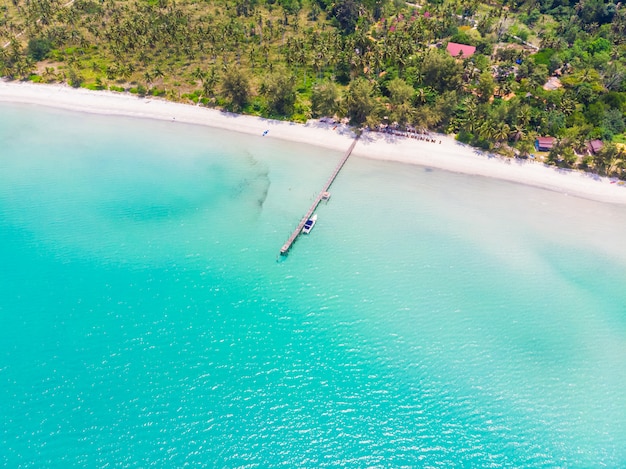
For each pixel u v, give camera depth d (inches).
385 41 5920.3
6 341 2908.5
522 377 2874.0
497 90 5383.9
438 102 4948.3
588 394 2797.7
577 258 3727.9
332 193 4249.5
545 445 2556.6
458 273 3528.5
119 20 6860.2
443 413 2682.1
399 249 3700.8
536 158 4758.9
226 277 3410.4
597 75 5590.6
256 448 2484.0
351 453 2490.2
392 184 4392.2
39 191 4114.2
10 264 3417.8
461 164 4670.3
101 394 2664.9
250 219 3919.8
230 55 6333.7
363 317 3181.6
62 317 3073.3
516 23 7367.1
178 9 6973.4
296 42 5880.9
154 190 4190.5
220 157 4665.4
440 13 6899.6
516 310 3277.6
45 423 2522.1
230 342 2987.2
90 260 3474.4
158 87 5689.0
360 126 5128.0
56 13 7042.3
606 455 2518.5
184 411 2615.7
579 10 7603.4
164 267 3454.7
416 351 2992.1
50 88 5664.4
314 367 2876.5
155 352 2901.1
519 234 3922.2
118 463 2379.4
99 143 4813.0
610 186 4458.7
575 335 3132.4
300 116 5241.1
